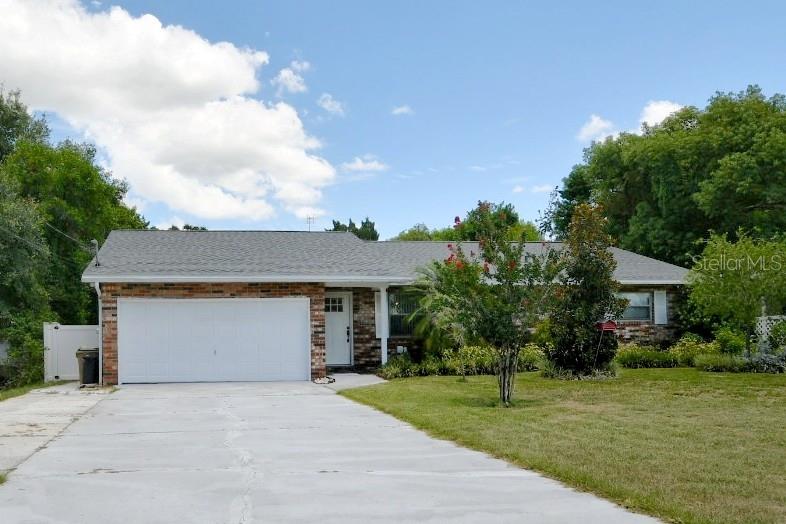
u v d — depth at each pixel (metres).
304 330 19.03
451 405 12.95
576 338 17.64
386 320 20.48
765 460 8.01
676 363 21.20
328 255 20.91
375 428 10.68
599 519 5.87
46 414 12.54
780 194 30.77
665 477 7.16
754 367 18.98
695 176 33.56
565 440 9.27
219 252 20.38
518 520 5.84
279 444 9.36
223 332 18.69
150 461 8.26
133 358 18.22
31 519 5.94
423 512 6.09
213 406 13.59
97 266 18.25
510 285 13.38
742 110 32.69
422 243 25.38
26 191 31.02
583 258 17.58
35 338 21.09
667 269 24.05
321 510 6.16
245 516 5.99
